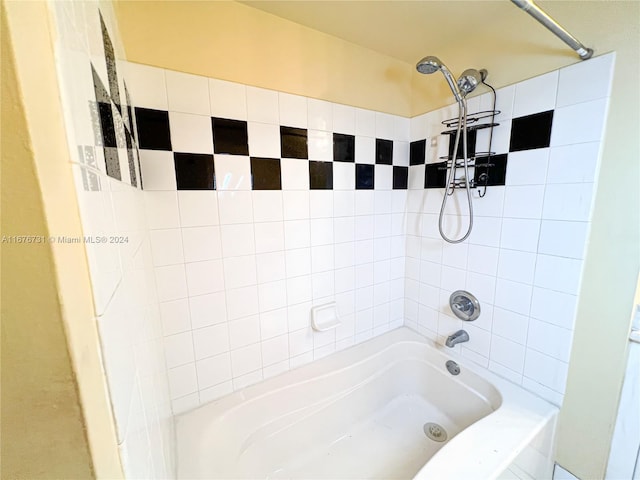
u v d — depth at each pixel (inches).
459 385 58.6
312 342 59.2
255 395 49.5
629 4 34.1
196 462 37.6
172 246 41.8
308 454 52.9
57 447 9.8
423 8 44.5
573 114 40.0
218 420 44.5
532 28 43.4
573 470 45.2
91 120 12.6
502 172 49.4
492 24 48.4
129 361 15.3
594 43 37.4
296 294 55.4
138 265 24.5
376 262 66.7
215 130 42.6
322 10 44.6
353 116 57.1
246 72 44.2
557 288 44.1
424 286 67.6
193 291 44.4
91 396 10.1
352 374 59.3
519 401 47.3
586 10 37.7
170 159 39.9
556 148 42.3
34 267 8.7
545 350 46.6
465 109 50.4
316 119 52.4
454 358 60.7
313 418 54.3
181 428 42.8
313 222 55.2
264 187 48.3
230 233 46.3
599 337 40.3
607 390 40.2
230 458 42.2
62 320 9.2
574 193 40.9
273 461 49.1
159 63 37.8
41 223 8.6
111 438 11.1
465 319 58.8
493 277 53.0
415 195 67.0
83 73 11.9
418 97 63.5
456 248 59.2
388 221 67.1
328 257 58.6
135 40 36.1
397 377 66.7
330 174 55.8
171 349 43.8
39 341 9.1
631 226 36.2
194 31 39.5
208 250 44.8
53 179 8.8
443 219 61.2
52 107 8.7
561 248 43.0
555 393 46.1
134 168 30.0
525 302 48.6
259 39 44.7
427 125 62.2
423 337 69.1
